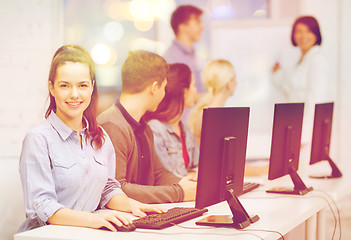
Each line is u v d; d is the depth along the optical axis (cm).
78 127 229
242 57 594
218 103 492
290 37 559
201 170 206
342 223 496
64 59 219
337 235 461
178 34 594
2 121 563
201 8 627
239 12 641
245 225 211
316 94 540
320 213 317
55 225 211
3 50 562
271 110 592
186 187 267
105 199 244
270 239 200
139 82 269
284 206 262
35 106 561
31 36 563
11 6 561
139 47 615
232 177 225
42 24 563
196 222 216
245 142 237
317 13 625
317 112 358
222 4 630
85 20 605
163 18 615
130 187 255
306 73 546
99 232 201
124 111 270
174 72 326
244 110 233
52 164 220
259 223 220
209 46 625
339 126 625
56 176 221
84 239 192
